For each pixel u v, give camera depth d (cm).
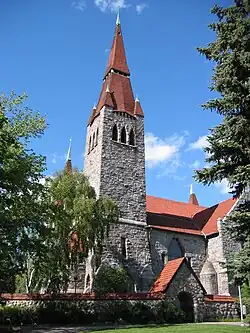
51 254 2520
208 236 3959
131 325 2298
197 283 2820
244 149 1459
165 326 2114
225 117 1518
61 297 2414
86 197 3058
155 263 3581
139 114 4212
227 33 1523
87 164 4031
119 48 4653
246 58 1441
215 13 1606
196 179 1540
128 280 3144
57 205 2634
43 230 2133
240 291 2619
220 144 1475
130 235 3541
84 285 3322
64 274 2686
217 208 4322
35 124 2570
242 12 1580
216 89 1525
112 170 3738
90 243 2858
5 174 1947
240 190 1530
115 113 4028
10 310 2255
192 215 4484
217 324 2266
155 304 2584
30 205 2214
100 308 2458
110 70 4466
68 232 2738
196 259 3844
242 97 1454
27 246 1952
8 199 1939
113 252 3350
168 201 4606
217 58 1563
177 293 2700
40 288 2792
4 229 1950
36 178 2305
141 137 4116
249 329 1766
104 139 3819
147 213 4019
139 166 3941
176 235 3859
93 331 1841
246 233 1488
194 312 2697
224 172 1523
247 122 1442
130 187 3775
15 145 2078
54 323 2320
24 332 1912
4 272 1884
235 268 1405
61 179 3133
